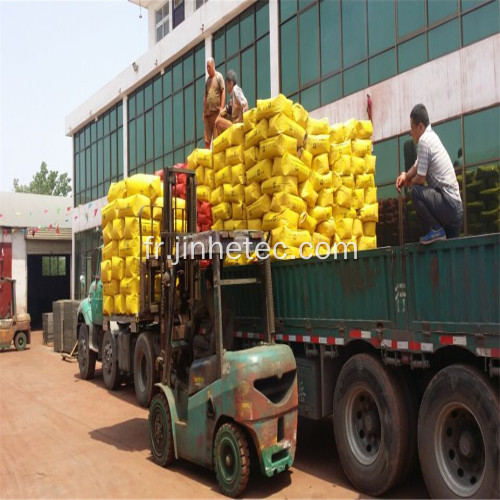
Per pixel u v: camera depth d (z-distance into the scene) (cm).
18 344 1688
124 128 2272
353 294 489
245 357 469
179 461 577
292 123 580
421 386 460
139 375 866
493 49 877
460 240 393
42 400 912
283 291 575
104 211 909
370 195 670
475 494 375
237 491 459
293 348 577
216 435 488
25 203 2702
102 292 998
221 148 677
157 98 2033
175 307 589
